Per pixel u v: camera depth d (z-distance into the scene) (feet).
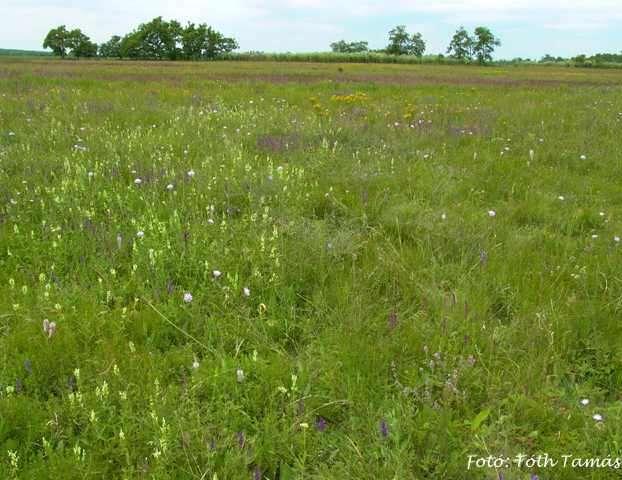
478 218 20.35
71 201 19.15
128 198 19.62
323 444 9.82
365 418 10.37
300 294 15.05
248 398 10.66
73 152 25.27
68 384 10.50
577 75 169.17
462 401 10.80
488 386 11.15
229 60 318.86
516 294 14.80
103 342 11.77
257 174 22.81
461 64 346.13
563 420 10.45
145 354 11.63
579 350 12.71
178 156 26.55
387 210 20.36
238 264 15.30
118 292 14.10
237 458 9.15
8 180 21.07
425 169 25.96
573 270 16.20
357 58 327.06
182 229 17.21
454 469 9.25
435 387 11.34
